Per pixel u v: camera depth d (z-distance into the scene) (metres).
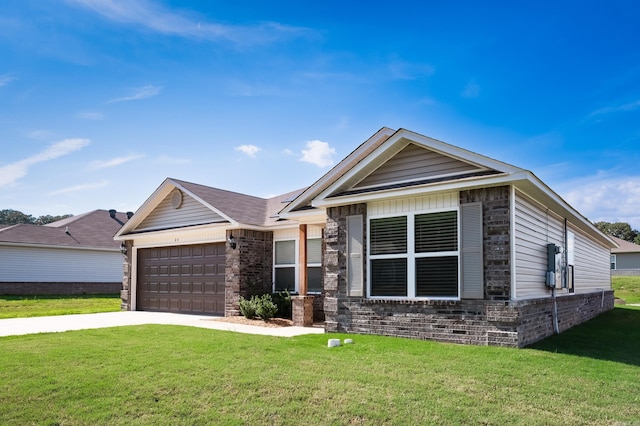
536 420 4.99
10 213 70.62
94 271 28.77
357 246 10.62
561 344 9.16
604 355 8.21
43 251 26.47
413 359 7.46
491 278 8.63
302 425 4.96
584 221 13.52
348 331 10.55
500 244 8.60
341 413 5.24
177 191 17.36
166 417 5.14
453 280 9.22
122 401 5.55
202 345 8.67
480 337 8.70
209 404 5.50
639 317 16.23
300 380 6.30
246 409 5.35
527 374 6.60
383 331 10.00
